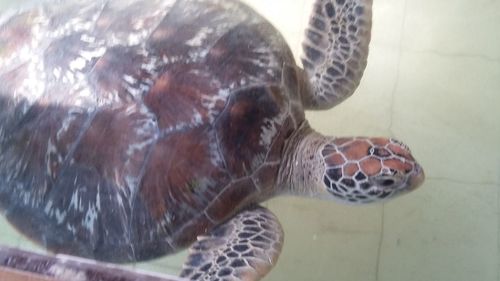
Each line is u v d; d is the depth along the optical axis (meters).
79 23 0.68
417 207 0.93
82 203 0.65
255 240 0.68
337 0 0.83
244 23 0.73
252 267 0.65
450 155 0.95
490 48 1.00
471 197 0.93
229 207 0.67
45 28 0.69
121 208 0.64
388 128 0.97
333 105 0.85
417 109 0.98
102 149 0.64
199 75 0.66
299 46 1.00
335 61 0.81
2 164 0.68
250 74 0.68
